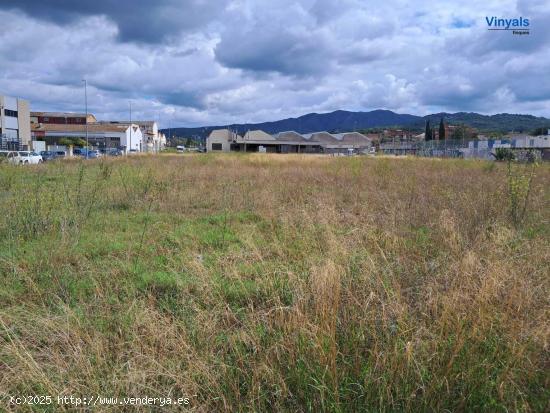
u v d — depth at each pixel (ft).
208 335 10.28
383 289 11.99
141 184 36.17
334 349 8.73
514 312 10.39
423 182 40.40
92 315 11.10
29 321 10.53
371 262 13.46
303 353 8.94
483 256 14.66
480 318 9.62
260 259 15.28
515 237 17.67
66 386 8.30
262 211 26.35
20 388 8.43
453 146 143.13
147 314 10.76
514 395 7.99
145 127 368.07
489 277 11.62
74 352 9.07
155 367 8.71
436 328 9.70
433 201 27.43
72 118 270.05
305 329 9.30
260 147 281.54
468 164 67.26
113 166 58.49
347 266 13.55
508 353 8.84
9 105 190.90
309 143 297.94
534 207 23.95
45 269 14.64
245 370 8.95
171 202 30.04
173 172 48.98
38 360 9.30
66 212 23.25
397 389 8.06
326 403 7.93
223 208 28.17
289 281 13.20
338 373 8.55
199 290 13.03
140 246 17.20
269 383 8.50
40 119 266.36
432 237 18.30
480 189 30.32
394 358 8.42
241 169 58.08
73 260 16.21
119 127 250.98
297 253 16.63
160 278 14.44
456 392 8.16
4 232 19.17
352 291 12.01
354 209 26.73
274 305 12.01
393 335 9.63
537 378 8.52
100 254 17.49
